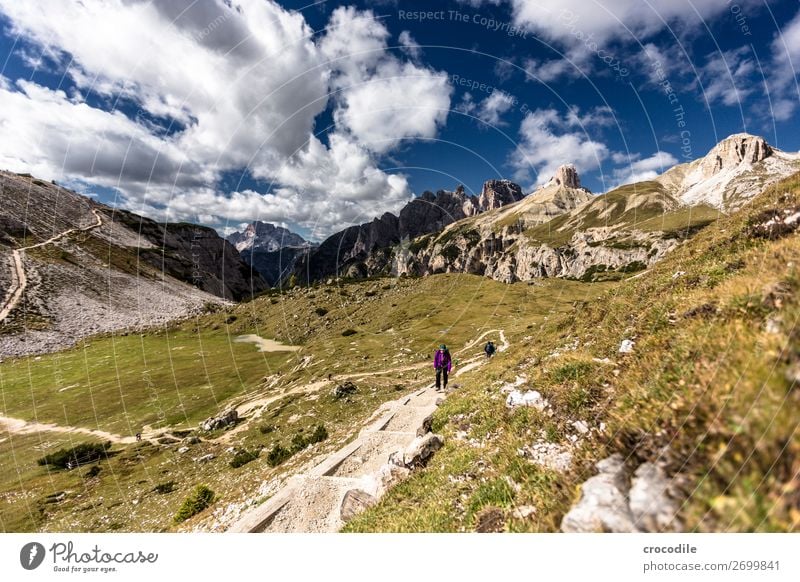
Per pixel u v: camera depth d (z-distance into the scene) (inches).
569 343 537.0
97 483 1423.5
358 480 480.7
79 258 6712.6
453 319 3277.6
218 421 1903.3
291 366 2915.8
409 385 1626.5
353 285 5083.7
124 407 2421.3
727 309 226.7
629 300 496.1
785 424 129.7
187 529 647.8
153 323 5467.5
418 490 324.5
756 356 162.2
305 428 1459.2
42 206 7731.3
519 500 226.5
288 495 457.4
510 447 301.1
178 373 3164.4
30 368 3708.2
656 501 152.9
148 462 1588.3
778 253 245.1
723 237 437.4
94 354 4158.5
